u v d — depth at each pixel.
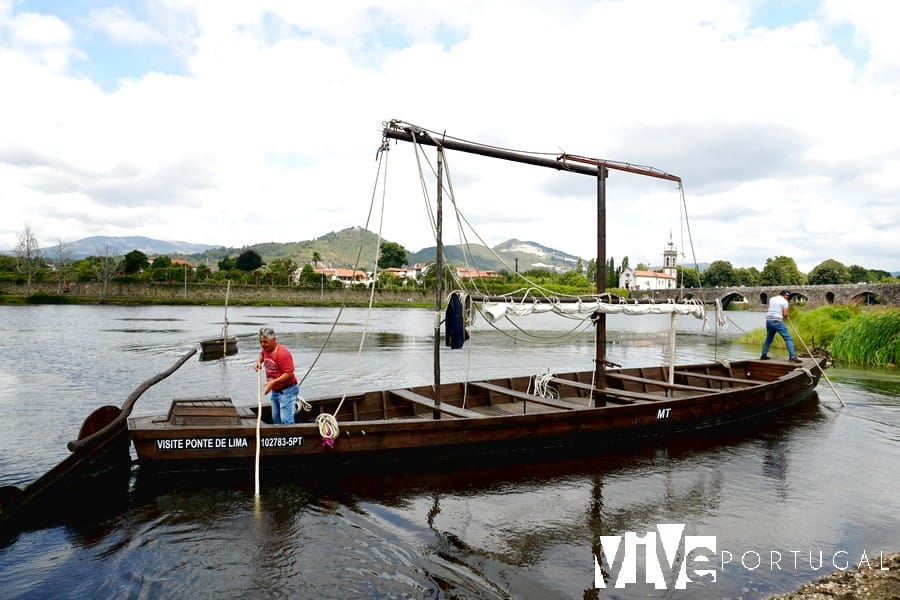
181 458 8.21
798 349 29.67
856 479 9.39
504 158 11.04
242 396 16.97
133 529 6.99
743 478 9.38
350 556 6.39
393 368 24.33
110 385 18.67
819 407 15.43
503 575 6.03
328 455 8.86
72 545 6.59
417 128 9.98
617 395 12.27
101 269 87.94
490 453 9.87
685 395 15.08
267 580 5.84
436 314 10.73
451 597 5.57
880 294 71.00
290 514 7.50
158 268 101.44
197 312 69.25
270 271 111.12
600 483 9.04
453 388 12.66
